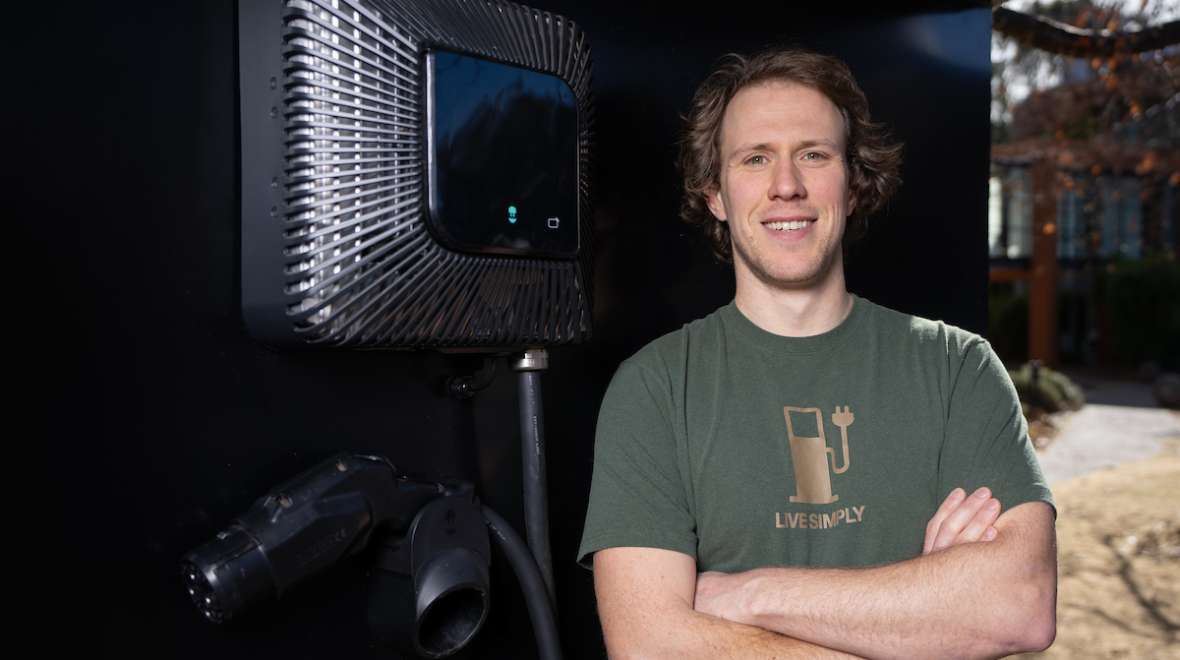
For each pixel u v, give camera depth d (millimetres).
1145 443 11141
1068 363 21781
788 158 1413
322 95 1019
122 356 1039
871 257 2012
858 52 1985
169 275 1073
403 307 1080
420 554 1170
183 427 1088
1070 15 5984
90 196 1012
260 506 1070
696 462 1402
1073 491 8047
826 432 1401
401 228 1068
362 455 1222
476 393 1393
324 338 1043
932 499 1396
